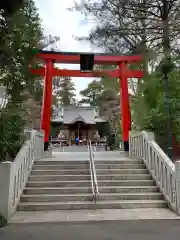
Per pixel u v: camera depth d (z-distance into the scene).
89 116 32.09
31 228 4.18
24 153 6.30
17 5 5.93
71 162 7.58
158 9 9.97
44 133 9.84
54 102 28.58
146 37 10.09
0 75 7.01
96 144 22.23
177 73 9.05
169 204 5.61
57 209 5.53
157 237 3.69
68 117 32.09
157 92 9.29
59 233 3.90
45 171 7.09
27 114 7.82
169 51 9.02
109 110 25.81
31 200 5.82
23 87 7.91
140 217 4.87
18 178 5.68
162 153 6.40
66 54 10.45
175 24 9.32
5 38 6.33
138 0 9.72
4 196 4.76
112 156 9.56
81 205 5.59
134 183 6.62
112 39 10.83
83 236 3.74
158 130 8.83
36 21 9.55
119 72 10.93
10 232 3.96
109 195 5.99
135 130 9.62
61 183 6.52
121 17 10.29
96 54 10.56
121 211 5.35
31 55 8.28
